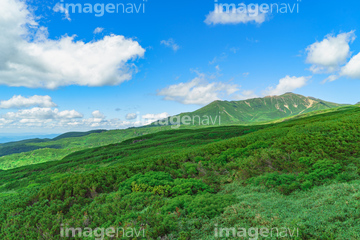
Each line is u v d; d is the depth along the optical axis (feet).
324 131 79.46
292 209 34.60
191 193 49.19
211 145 93.81
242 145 84.99
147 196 49.01
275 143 75.20
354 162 53.16
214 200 41.22
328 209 31.30
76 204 51.85
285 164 58.80
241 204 38.29
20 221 47.50
